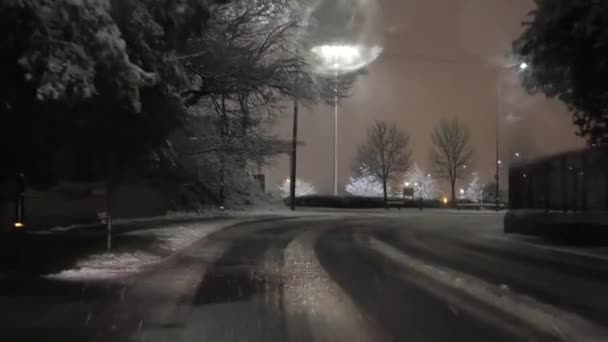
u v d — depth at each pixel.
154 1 13.34
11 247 15.69
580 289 11.88
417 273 14.07
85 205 24.64
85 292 11.10
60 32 10.83
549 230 23.20
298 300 10.66
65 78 10.77
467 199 78.94
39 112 12.00
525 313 9.59
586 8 16.47
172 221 28.92
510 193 26.88
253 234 25.36
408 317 9.28
